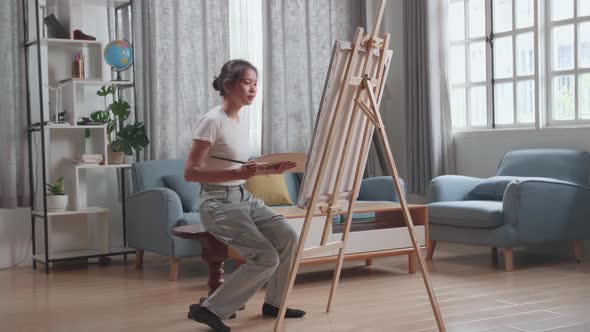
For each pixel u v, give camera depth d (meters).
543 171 5.52
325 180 3.41
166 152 6.13
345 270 5.23
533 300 4.04
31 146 5.64
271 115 6.65
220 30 6.37
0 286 4.90
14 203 5.56
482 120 6.55
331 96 3.20
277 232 3.56
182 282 4.89
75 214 5.78
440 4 6.67
